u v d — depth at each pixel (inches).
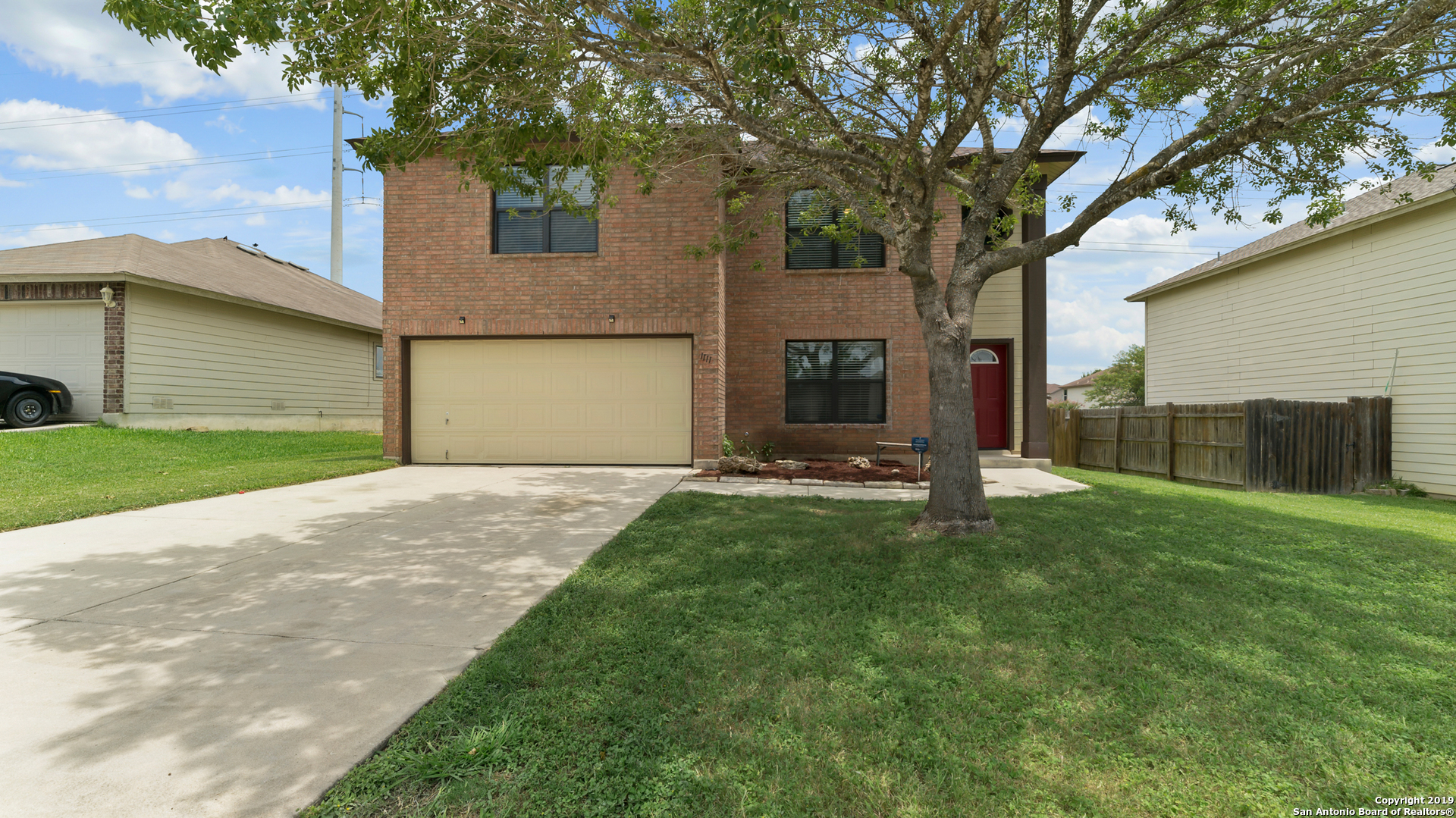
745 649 134.9
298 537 236.1
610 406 442.9
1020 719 109.9
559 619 151.1
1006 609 161.6
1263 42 275.9
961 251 256.2
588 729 103.7
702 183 427.8
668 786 89.6
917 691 118.8
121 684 117.3
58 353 526.3
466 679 118.6
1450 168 444.5
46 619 151.2
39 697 111.4
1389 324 465.1
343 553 213.9
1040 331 489.7
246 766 91.7
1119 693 119.6
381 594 171.6
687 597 167.5
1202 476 475.2
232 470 403.2
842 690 118.6
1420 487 434.6
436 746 98.4
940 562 200.1
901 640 141.9
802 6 240.7
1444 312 426.3
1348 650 142.3
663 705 111.4
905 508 292.5
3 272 511.8
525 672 122.7
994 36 214.1
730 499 315.3
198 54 187.0
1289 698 119.0
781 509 287.6
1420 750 103.7
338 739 99.1
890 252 488.4
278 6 193.6
